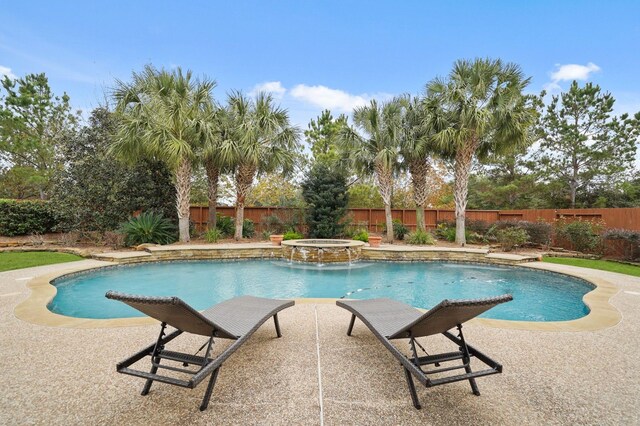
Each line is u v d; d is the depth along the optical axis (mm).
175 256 9516
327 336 3482
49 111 17594
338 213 14227
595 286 6438
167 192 12680
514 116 10586
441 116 11609
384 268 9164
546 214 13539
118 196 11414
